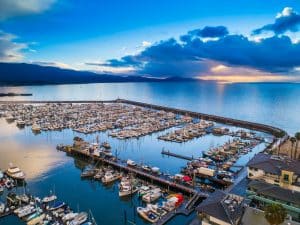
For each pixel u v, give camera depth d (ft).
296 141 425.69
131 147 485.97
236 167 373.40
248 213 187.21
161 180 317.42
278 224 157.48
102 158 398.01
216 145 496.64
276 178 267.18
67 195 297.53
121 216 254.88
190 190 289.12
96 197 294.05
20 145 495.82
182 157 424.87
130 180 317.63
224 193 228.22
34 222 232.53
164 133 586.45
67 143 504.84
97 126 613.11
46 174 357.82
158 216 244.01
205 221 198.29
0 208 251.80
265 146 484.74
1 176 328.90
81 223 234.17
